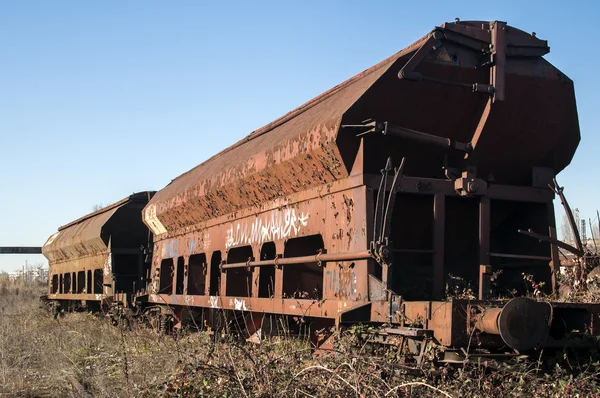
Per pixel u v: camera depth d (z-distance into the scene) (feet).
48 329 58.90
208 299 45.68
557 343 24.44
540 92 30.40
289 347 30.83
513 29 29.94
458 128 30.68
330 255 30.63
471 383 21.88
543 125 31.19
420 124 30.04
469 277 32.35
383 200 27.63
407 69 28.53
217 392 24.38
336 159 30.14
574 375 24.88
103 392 28.66
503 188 31.14
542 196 31.86
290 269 35.73
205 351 29.68
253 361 24.57
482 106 30.14
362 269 28.48
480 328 23.17
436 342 23.73
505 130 30.55
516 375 22.77
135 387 27.78
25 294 158.61
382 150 29.55
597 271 31.19
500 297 30.58
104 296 68.49
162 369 31.78
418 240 31.81
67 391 31.55
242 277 44.29
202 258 52.75
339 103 31.53
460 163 30.94
